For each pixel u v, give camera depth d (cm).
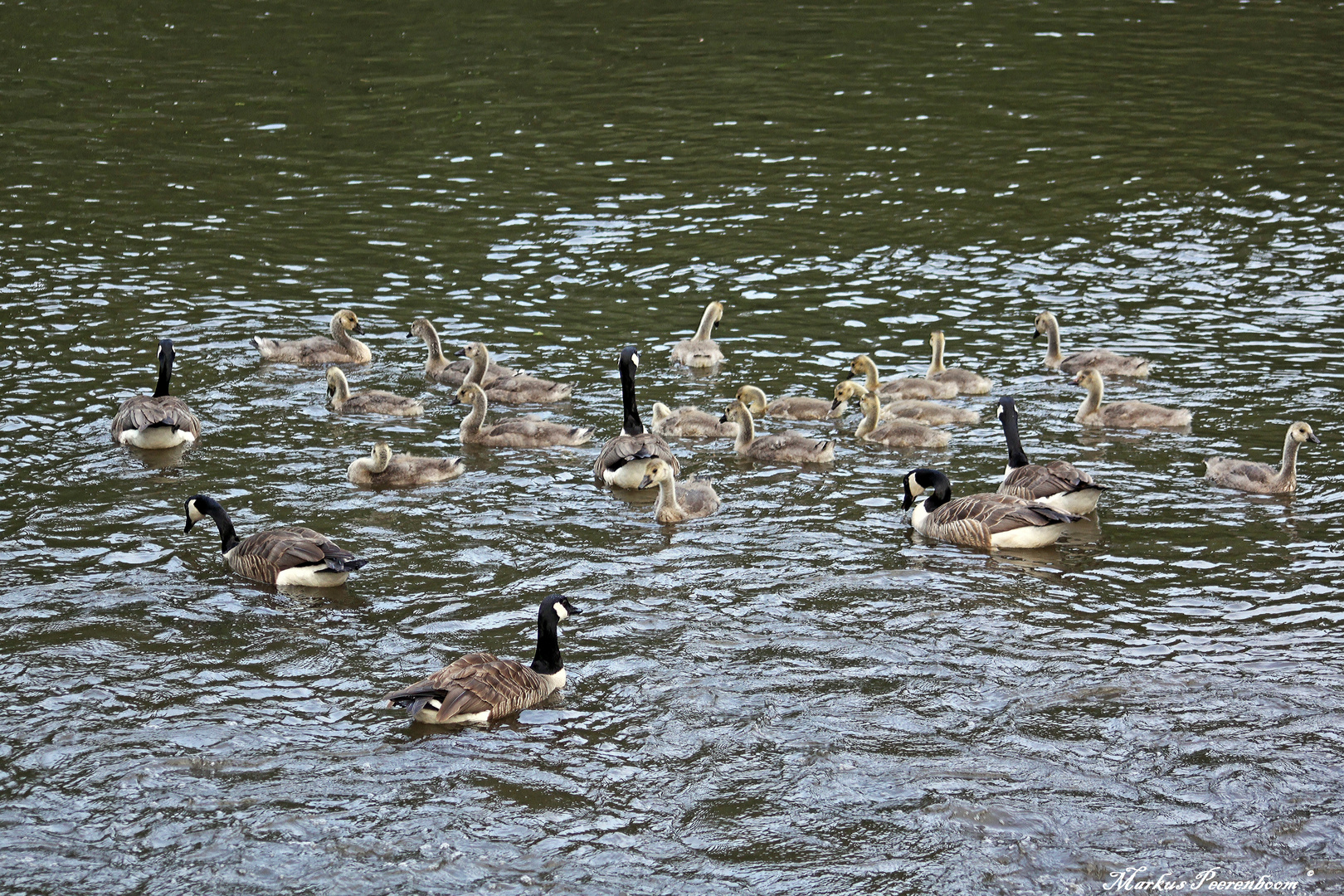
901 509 2022
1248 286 3009
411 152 4031
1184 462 2156
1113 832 1252
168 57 4988
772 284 3073
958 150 4006
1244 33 5212
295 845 1231
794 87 4641
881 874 1205
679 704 1472
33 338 2695
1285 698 1470
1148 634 1617
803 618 1669
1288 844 1234
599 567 1817
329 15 5606
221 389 2495
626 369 2231
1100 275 3106
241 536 1869
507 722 1440
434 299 2988
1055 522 1814
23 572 1766
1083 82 4650
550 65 4919
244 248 3281
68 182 3734
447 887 1184
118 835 1245
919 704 1469
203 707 1456
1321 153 3891
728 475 2169
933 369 2558
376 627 1641
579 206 3594
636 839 1250
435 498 2053
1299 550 1833
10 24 5394
